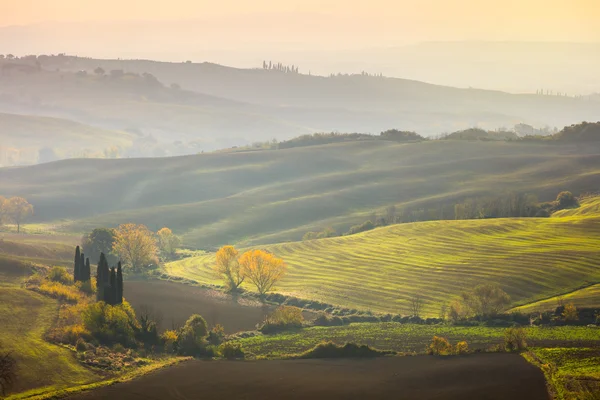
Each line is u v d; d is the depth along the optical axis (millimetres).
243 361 116750
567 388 94312
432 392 95125
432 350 120438
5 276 163250
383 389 97062
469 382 99062
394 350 124875
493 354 116750
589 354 114562
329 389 97438
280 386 99438
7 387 95125
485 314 150125
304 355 119750
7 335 115438
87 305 133125
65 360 107812
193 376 105000
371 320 155250
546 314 145625
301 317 151000
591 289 158625
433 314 156875
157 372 107438
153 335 129375
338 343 131250
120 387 98750
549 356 113812
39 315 131250
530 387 95688
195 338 127375
